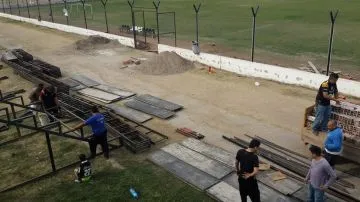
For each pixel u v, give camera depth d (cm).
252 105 1474
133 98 1620
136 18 4028
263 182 933
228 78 1828
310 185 771
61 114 1400
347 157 984
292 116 1350
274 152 1092
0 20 4600
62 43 2934
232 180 952
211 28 3175
